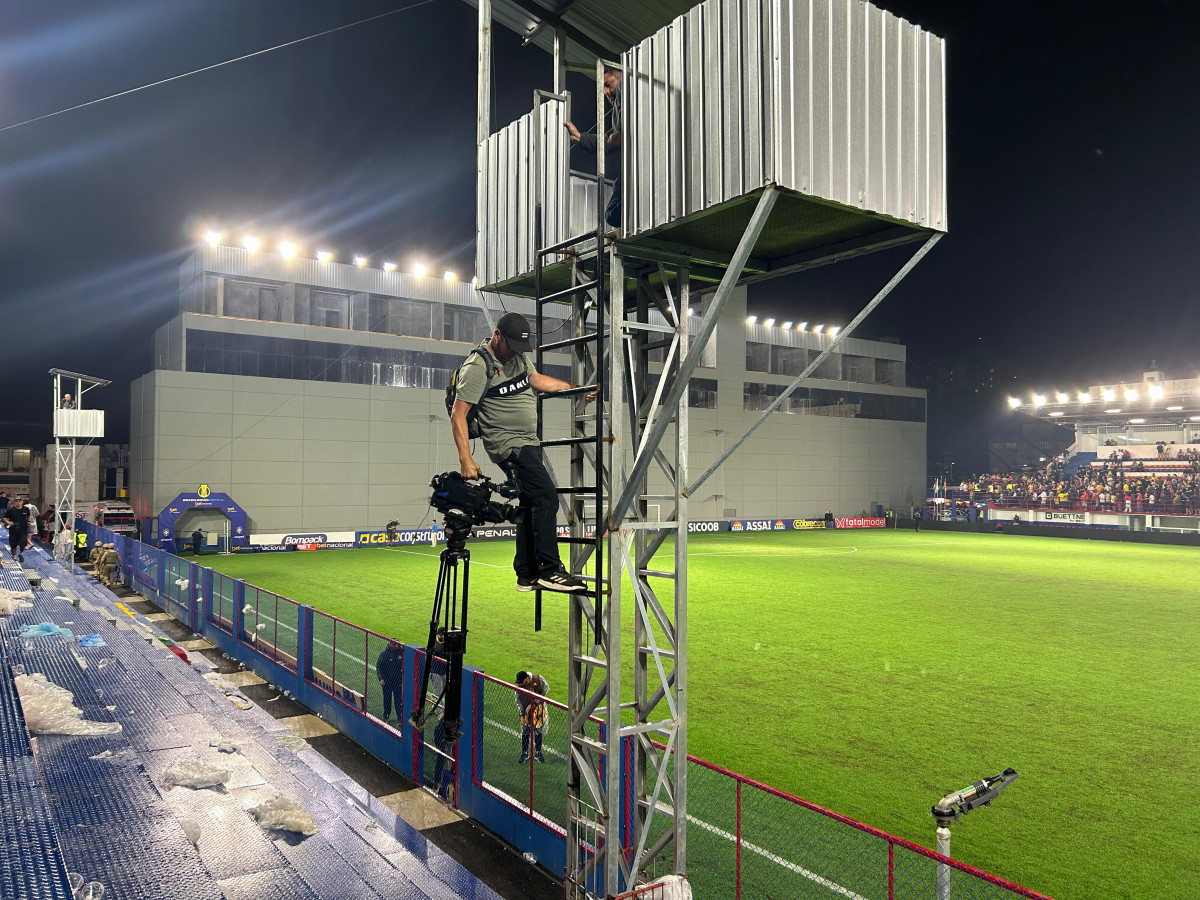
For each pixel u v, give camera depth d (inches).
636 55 221.1
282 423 1739.7
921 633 801.6
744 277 272.4
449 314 1989.4
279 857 143.6
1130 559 1599.4
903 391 2849.4
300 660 549.3
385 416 1865.2
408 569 1304.1
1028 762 434.9
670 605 971.9
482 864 322.7
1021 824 354.9
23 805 105.7
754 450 2465.6
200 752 179.2
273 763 186.5
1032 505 2469.2
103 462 2726.4
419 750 406.3
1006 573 1332.4
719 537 2190.0
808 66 187.2
